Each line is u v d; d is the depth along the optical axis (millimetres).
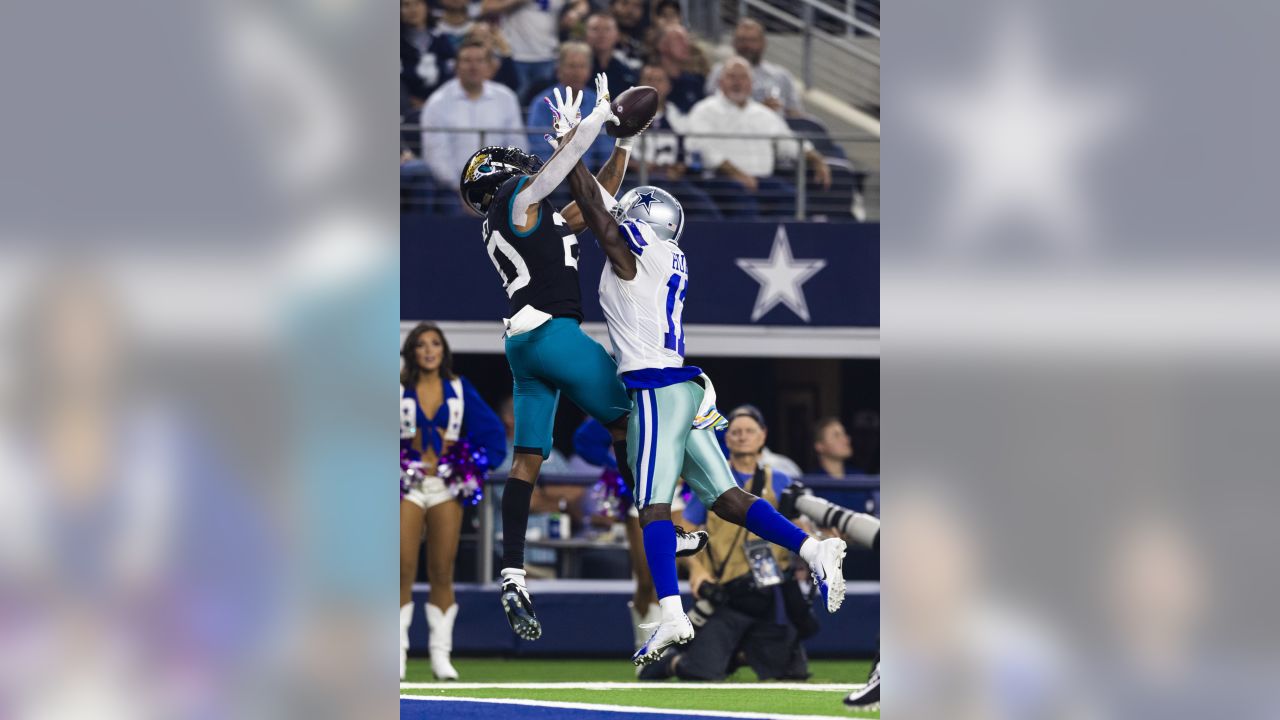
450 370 28234
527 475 19656
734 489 19344
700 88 43344
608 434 29344
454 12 42812
